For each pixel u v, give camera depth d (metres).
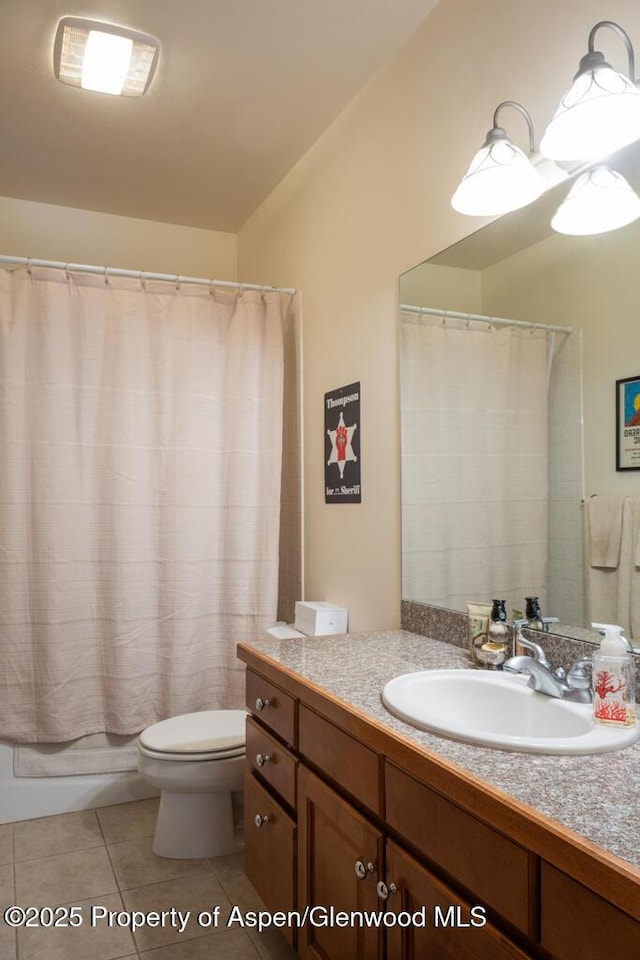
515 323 1.65
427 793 1.06
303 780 1.51
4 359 2.46
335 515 2.50
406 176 2.06
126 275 2.58
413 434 2.04
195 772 2.14
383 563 2.19
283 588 2.92
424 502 1.99
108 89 2.21
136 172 2.90
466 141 1.79
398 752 1.12
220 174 2.92
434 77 1.92
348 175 2.40
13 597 2.47
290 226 2.90
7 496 2.46
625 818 0.84
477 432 1.78
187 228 3.53
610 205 1.40
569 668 1.47
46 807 2.56
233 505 2.69
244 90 2.29
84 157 2.76
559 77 1.49
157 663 2.63
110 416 2.57
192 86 2.26
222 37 2.02
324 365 2.58
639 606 1.33
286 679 1.58
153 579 2.63
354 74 2.23
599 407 1.43
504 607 1.63
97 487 2.57
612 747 1.06
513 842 0.88
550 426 1.56
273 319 2.76
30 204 3.19
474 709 1.43
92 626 2.58
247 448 2.69
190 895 2.03
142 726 2.61
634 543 1.35
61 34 1.96
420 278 1.99
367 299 2.28
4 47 2.05
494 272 1.71
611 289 1.40
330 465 2.53
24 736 2.50
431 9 1.92
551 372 1.55
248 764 1.88
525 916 0.86
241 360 2.71
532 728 1.31
